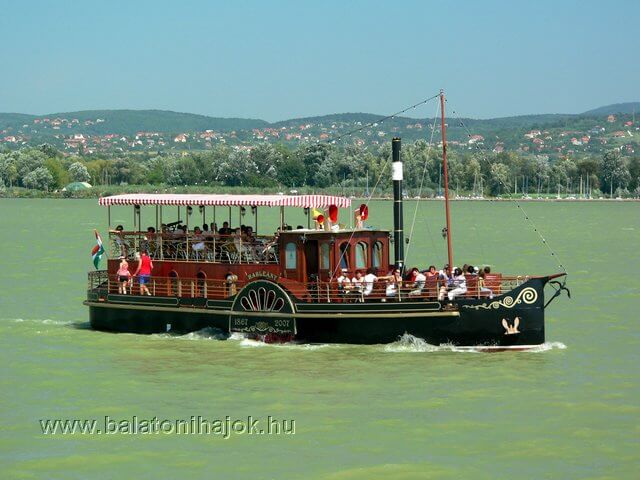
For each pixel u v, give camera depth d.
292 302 71.25
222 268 75.50
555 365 66.94
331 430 53.53
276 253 73.81
